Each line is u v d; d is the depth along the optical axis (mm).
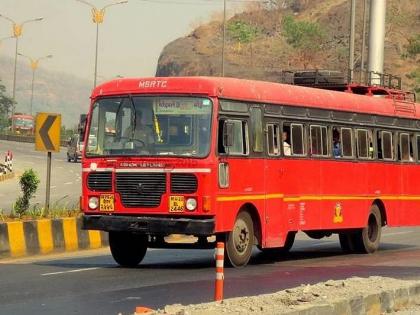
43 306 13664
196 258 22422
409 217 26312
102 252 23219
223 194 18906
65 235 23172
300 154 21672
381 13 34500
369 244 24578
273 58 167750
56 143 24797
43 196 41844
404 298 14273
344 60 156250
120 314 12461
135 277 17516
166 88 19109
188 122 18844
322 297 12695
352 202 23719
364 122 24375
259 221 20172
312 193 22078
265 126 20484
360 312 12852
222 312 11133
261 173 20219
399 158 25938
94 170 19344
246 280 17266
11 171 62094
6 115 198000
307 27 159875
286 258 22969
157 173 18750
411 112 26625
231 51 175000
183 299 14438
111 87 19641
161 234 18906
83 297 14633
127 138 19219
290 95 21500
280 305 11781
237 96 19547
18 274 17844
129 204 18953
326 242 28547
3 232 21328
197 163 18562
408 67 149500
